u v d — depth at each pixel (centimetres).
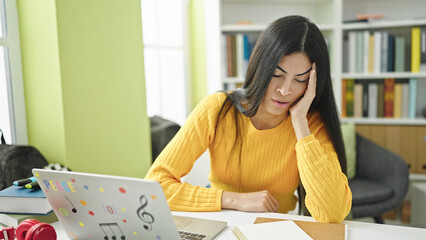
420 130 263
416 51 263
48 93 157
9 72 159
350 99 275
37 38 156
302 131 110
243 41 268
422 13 287
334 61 272
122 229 73
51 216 99
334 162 111
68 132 156
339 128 118
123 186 67
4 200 98
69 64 154
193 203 109
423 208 251
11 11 156
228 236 89
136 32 189
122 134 184
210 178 135
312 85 107
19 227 83
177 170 116
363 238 89
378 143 270
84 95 162
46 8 150
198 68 302
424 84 288
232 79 269
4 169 139
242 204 108
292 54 101
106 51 172
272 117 120
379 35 266
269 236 86
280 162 123
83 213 75
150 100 269
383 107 272
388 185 236
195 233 89
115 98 179
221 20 285
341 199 102
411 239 88
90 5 162
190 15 300
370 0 291
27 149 146
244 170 126
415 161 267
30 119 166
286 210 133
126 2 181
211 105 121
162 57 277
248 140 122
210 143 125
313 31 103
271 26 104
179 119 299
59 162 159
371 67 271
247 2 290
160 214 67
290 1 288
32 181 106
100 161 173
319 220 101
